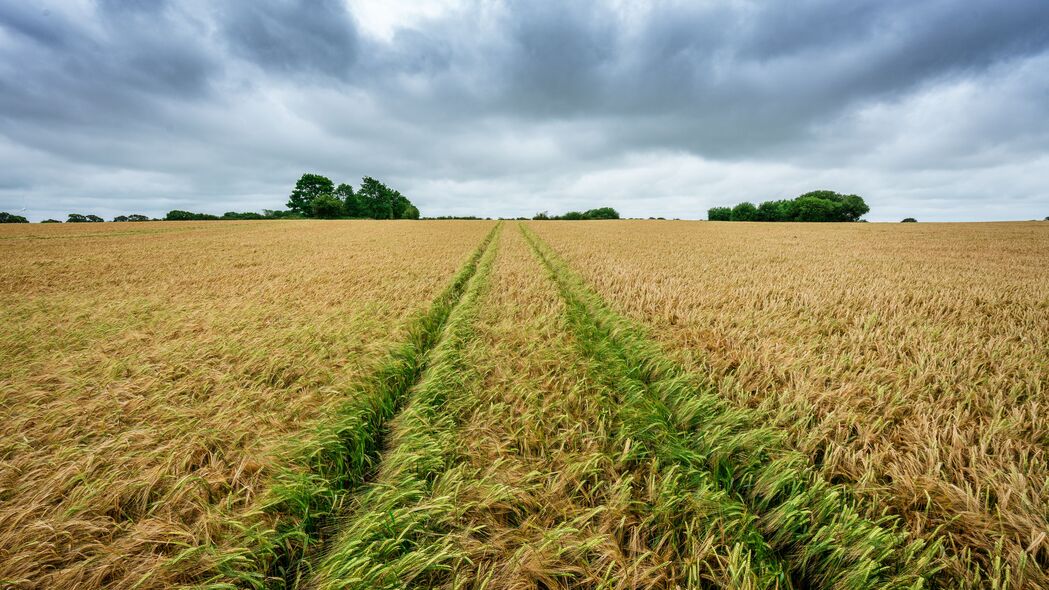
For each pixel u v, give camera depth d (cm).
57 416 369
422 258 1608
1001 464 283
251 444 336
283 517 266
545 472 301
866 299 794
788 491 280
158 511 268
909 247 2145
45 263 1515
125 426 363
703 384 434
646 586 213
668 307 739
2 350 551
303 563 245
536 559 225
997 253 1833
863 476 273
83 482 283
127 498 274
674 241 2542
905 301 797
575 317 714
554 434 354
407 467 309
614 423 368
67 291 970
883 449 306
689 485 289
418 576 226
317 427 352
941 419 346
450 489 284
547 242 2419
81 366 491
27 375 466
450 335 612
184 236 3116
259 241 2606
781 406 366
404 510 261
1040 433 316
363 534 244
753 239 2764
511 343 582
